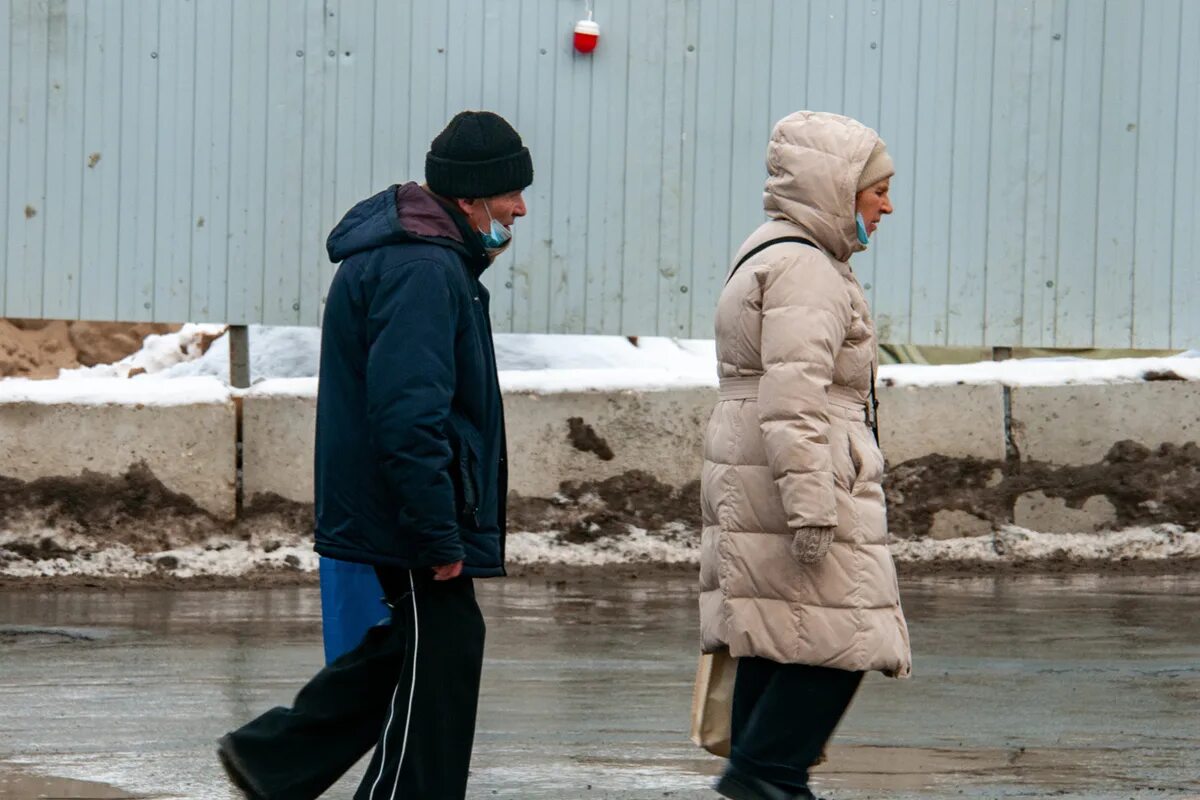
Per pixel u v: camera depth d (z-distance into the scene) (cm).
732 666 1383
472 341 1224
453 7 2806
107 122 2780
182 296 2800
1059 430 2880
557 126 2831
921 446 2861
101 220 2784
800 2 2859
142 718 1738
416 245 1216
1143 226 2917
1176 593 2594
